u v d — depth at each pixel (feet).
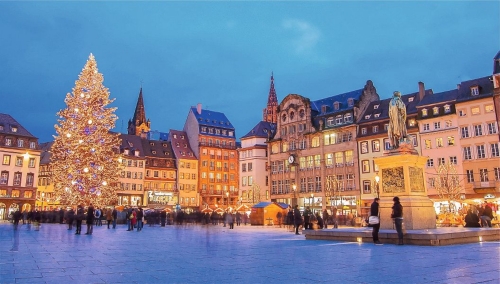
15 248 50.37
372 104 228.43
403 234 53.06
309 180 237.86
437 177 180.55
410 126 201.46
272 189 258.98
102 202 153.28
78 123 150.00
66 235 83.10
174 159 329.52
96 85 155.94
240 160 297.33
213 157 339.57
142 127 504.84
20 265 36.63
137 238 74.08
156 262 38.73
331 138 230.27
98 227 129.80
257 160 286.25
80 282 28.17
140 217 108.06
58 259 41.11
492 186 171.42
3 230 104.37
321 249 49.06
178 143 338.95
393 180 62.54
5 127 251.19
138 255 44.83
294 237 76.89
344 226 148.25
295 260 39.19
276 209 159.63
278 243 60.75
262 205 158.61
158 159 321.32
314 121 245.04
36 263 38.01
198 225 146.51
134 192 302.45
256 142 289.53
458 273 30.22
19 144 252.83
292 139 250.37
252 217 160.45
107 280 29.01
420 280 27.78
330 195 218.59
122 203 295.28
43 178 301.84
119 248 53.36
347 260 38.37
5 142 247.50
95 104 154.40
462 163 181.98
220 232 99.40
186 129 353.31
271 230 111.75
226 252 47.78
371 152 210.79
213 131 345.72
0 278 29.84
